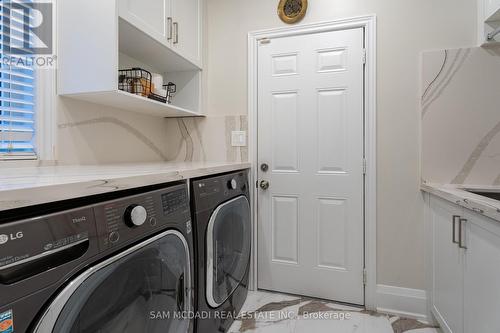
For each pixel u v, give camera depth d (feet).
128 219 2.51
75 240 2.02
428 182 5.53
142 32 4.78
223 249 4.76
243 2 6.82
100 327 2.28
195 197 3.93
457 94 5.39
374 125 5.86
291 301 6.25
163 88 6.48
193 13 6.40
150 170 3.65
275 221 6.65
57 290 1.88
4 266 1.60
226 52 6.97
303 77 6.36
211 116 7.05
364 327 5.27
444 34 5.49
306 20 6.30
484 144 5.27
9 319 1.61
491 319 3.13
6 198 1.67
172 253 3.24
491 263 3.14
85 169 3.86
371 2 5.88
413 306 5.68
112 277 2.37
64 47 4.46
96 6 4.26
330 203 6.24
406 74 5.69
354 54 6.00
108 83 4.22
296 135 6.45
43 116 4.39
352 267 6.10
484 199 3.51
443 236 4.65
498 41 5.08
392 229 5.83
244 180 6.06
